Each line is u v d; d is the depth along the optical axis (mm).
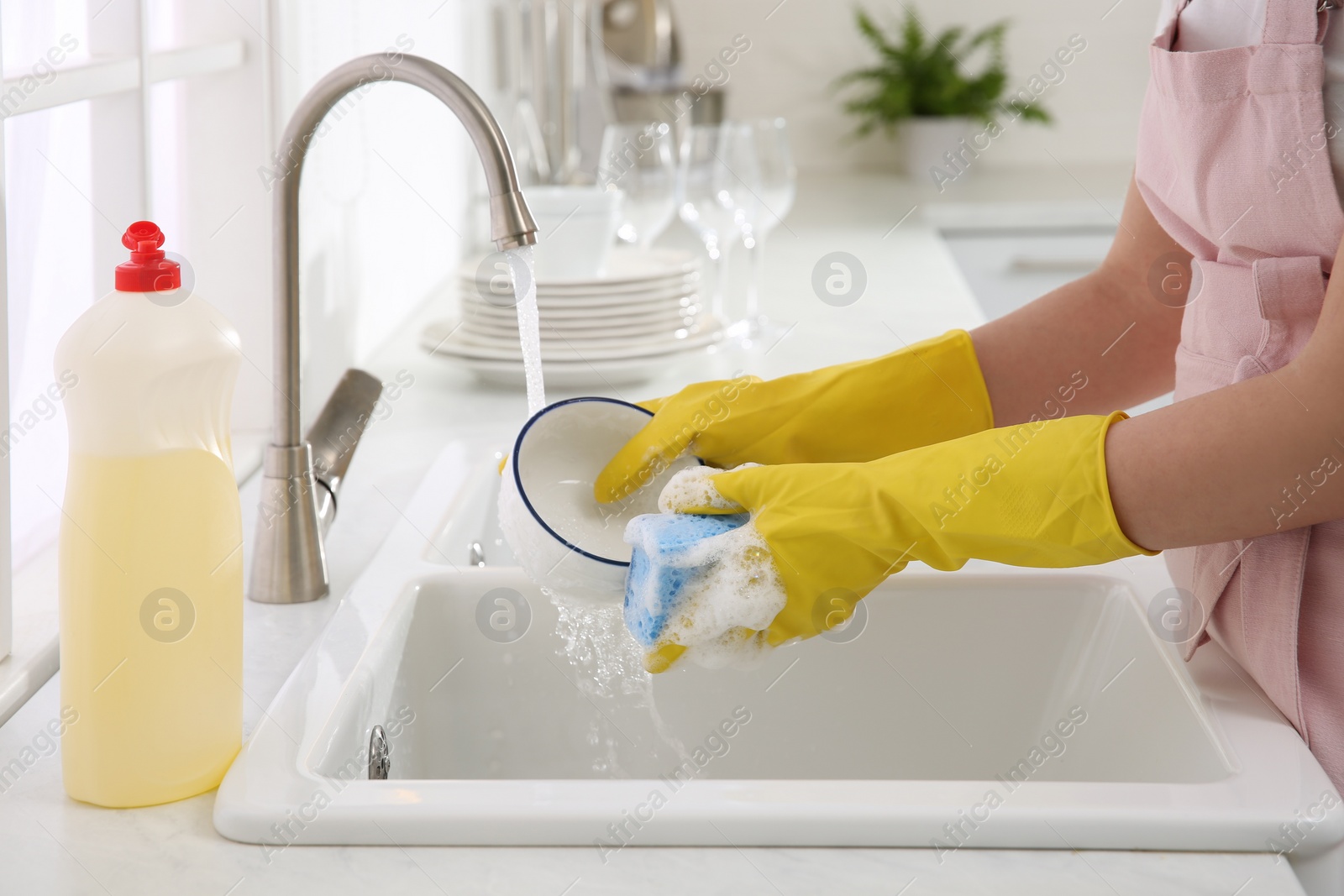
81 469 607
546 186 2115
